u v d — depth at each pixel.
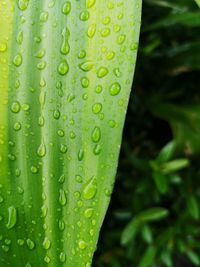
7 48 0.25
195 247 0.58
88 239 0.24
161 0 0.51
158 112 0.54
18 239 0.24
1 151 0.25
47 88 0.25
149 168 0.53
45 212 0.24
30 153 0.25
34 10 0.26
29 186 0.25
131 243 0.55
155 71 0.56
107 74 0.24
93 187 0.24
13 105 0.25
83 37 0.25
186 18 0.44
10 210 0.25
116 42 0.25
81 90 0.24
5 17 0.26
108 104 0.24
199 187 0.57
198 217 0.56
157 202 0.57
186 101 0.58
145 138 0.60
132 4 0.25
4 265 0.24
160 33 0.54
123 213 0.55
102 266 0.56
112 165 0.24
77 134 0.24
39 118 0.25
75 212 0.24
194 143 0.51
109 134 0.24
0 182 0.25
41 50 0.25
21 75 0.25
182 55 0.51
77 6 0.25
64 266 0.24
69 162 0.24
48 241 0.24
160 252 0.56
